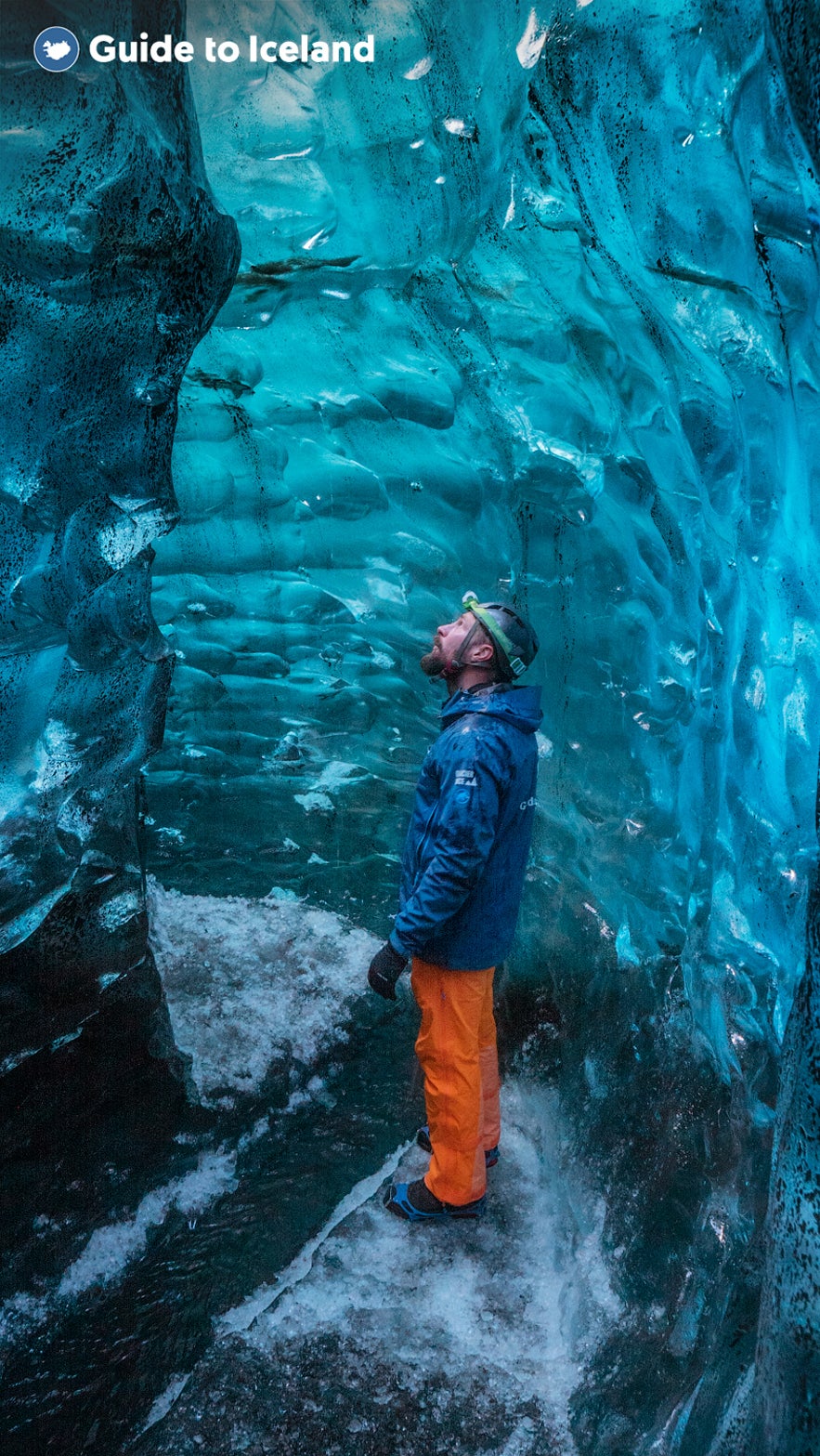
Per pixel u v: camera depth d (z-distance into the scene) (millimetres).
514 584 3547
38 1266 2201
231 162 2479
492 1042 2449
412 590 3926
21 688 1920
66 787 2057
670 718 3057
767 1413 1333
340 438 3520
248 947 3283
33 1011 2150
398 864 3783
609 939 3123
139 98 1647
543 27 2117
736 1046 2184
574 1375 2068
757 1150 1971
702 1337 1881
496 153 2500
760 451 2090
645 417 2707
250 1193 2473
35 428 1736
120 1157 2449
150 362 1835
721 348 2086
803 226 1837
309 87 2402
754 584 2186
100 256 1669
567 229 2586
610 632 3340
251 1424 1953
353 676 4332
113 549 1902
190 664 4184
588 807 3369
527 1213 2480
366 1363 2080
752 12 1798
